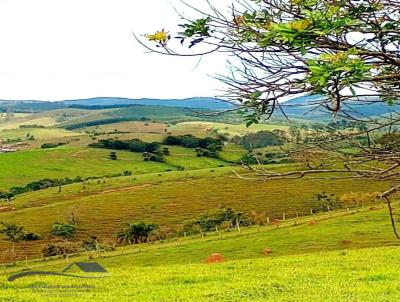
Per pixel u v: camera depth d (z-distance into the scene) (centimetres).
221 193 11119
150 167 15375
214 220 8669
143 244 7362
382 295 1997
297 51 354
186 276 2792
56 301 2061
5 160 16312
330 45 352
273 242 5603
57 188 13675
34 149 18925
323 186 9881
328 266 3089
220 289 2334
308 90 350
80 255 6881
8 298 2119
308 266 3134
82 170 15762
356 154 361
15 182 14662
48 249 7956
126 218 10275
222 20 379
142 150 17375
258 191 10662
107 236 9175
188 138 16962
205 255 5503
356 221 5919
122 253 6300
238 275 2800
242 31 373
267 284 2422
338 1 350
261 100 364
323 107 358
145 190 12362
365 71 302
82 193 12812
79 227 9838
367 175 357
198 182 12394
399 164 352
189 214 10050
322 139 367
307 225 6269
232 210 9450
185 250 5866
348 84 307
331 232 5553
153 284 2573
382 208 6512
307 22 316
